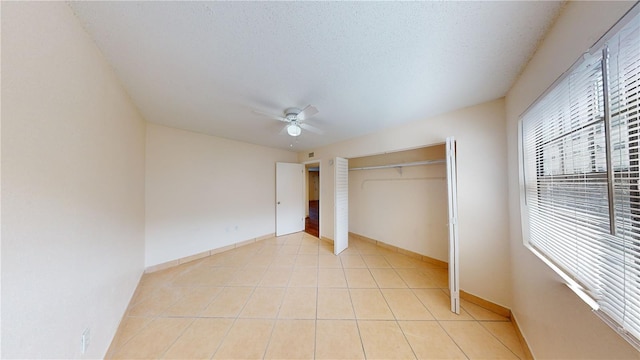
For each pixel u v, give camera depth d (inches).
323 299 84.2
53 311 34.6
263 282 98.5
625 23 25.3
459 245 83.0
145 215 107.0
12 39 26.8
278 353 57.9
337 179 136.9
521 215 60.4
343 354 57.7
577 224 37.0
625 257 27.4
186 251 123.2
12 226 27.1
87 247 45.9
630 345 25.9
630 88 26.2
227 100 78.2
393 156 142.7
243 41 46.4
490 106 76.3
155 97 76.1
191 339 62.9
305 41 46.3
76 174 41.8
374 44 47.2
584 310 34.5
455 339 62.8
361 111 88.4
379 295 87.2
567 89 38.8
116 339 61.0
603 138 30.7
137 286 90.4
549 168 46.6
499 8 37.4
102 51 50.3
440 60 53.1
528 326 56.1
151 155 109.6
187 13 38.4
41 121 32.4
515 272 66.0
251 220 159.6
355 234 171.6
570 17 36.6
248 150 157.5
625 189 27.6
